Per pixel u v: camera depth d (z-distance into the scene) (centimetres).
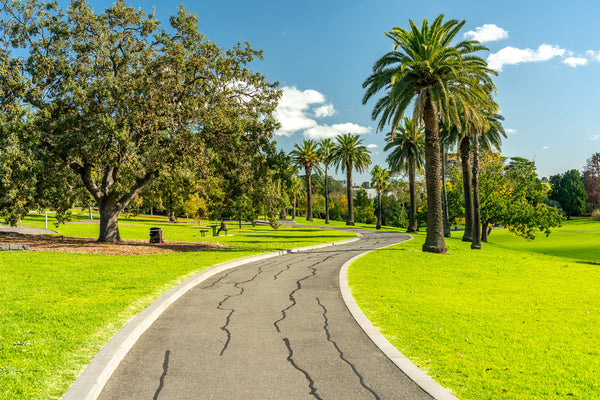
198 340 630
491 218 3881
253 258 1689
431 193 2223
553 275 1586
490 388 460
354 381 481
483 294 1081
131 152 1856
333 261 1662
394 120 2222
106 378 479
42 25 1908
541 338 671
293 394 445
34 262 1295
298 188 7725
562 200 9688
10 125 1598
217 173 2342
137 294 888
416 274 1386
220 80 2017
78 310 734
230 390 454
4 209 2027
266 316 777
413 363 538
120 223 4950
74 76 1941
